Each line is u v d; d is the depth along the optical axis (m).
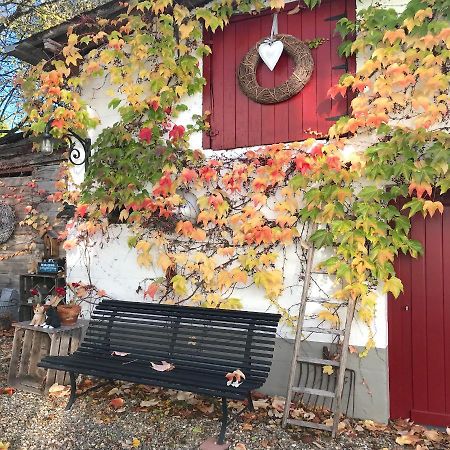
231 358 3.78
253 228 4.23
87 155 5.18
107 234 5.06
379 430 3.64
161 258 4.62
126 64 4.94
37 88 5.25
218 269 4.47
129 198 4.79
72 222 5.23
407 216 3.90
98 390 4.34
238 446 3.29
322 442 3.41
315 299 3.94
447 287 3.82
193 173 4.41
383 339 3.83
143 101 4.84
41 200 6.81
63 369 3.79
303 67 4.22
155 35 4.81
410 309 3.91
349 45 4.00
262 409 3.94
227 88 4.64
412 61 3.77
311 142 4.07
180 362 3.93
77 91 5.32
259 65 4.50
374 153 3.80
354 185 3.99
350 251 3.81
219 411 3.87
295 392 4.10
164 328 4.20
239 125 4.56
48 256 6.40
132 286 4.90
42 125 5.04
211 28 4.54
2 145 7.18
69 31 4.84
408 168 3.64
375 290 3.86
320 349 4.05
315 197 3.97
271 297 4.24
